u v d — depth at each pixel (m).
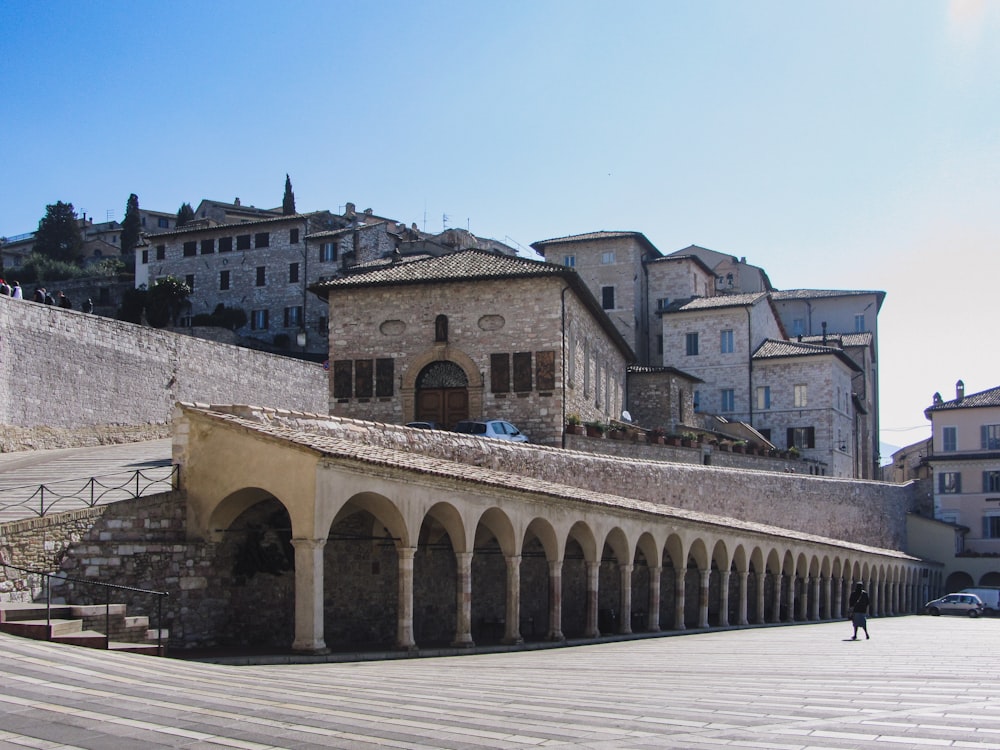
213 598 27.69
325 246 101.50
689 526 44.72
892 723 14.16
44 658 17.47
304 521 25.27
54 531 24.22
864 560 67.75
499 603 39.12
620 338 70.50
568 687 18.95
